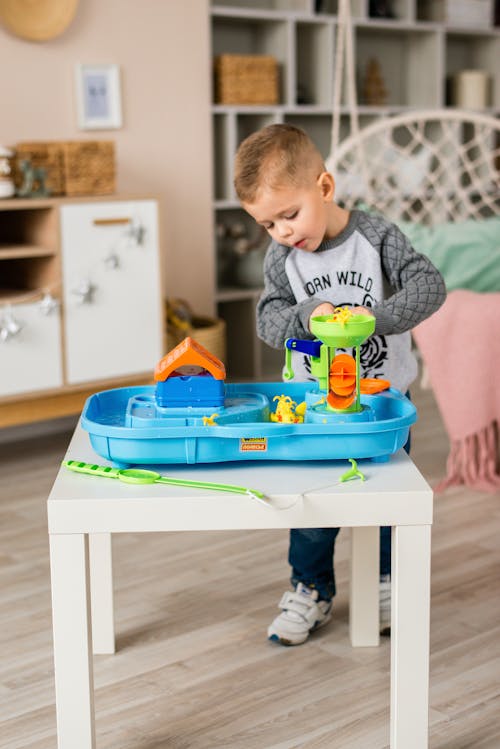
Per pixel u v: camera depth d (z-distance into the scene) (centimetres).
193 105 346
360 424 114
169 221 347
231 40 388
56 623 113
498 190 435
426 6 423
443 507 235
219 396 122
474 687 149
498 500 239
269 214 137
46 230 278
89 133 322
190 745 135
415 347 413
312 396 126
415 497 110
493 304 247
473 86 429
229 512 109
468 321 247
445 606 179
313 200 136
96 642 163
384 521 110
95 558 160
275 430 114
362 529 158
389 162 398
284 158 134
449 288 297
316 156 138
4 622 177
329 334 116
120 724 141
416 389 356
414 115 311
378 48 425
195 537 217
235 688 151
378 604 162
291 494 109
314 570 164
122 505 108
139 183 337
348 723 140
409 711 117
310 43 396
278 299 154
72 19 311
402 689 116
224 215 399
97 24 318
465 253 300
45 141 309
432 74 422
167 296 352
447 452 279
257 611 179
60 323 280
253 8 393
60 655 114
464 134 434
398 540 111
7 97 302
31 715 145
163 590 189
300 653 161
